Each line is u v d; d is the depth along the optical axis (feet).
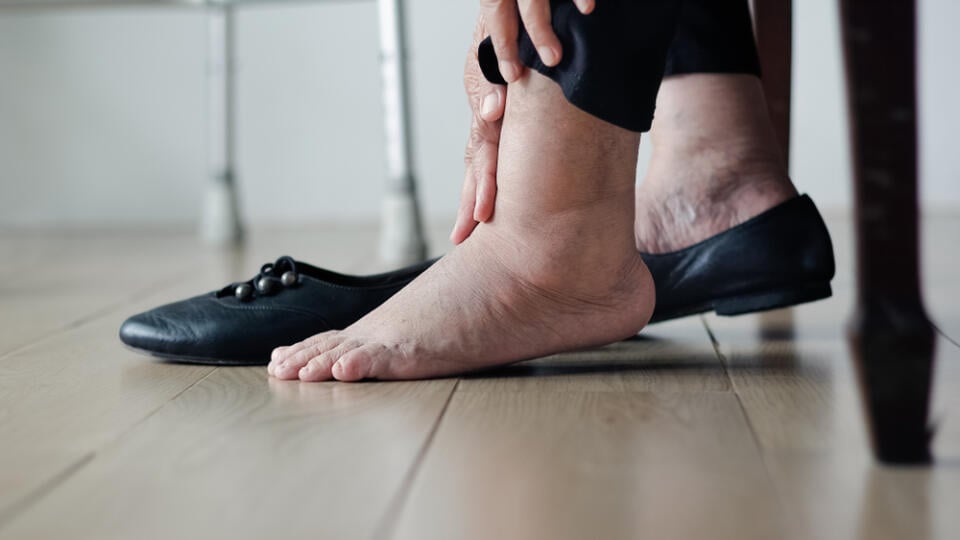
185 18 8.23
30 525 1.87
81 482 2.06
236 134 8.28
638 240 3.18
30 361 3.14
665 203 3.18
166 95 8.30
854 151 2.56
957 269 4.75
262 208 8.32
